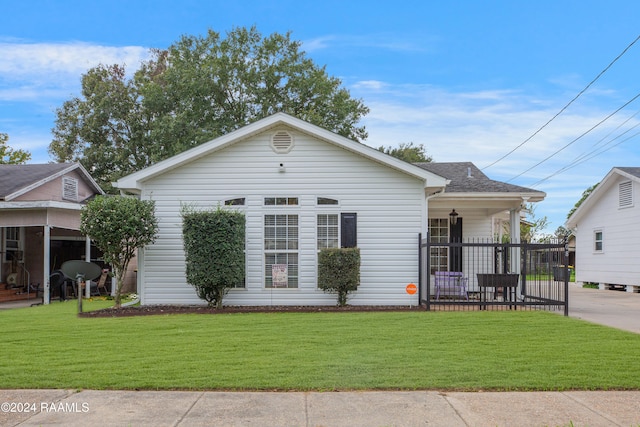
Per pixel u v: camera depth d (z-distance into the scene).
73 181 23.28
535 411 5.58
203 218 12.82
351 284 13.24
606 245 24.39
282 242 14.16
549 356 7.75
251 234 14.16
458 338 9.03
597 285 25.88
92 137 36.31
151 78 36.97
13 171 21.88
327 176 14.19
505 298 13.73
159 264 14.16
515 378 6.64
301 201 14.16
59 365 7.27
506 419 5.35
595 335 9.34
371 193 14.16
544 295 16.31
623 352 8.02
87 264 12.69
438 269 17.12
